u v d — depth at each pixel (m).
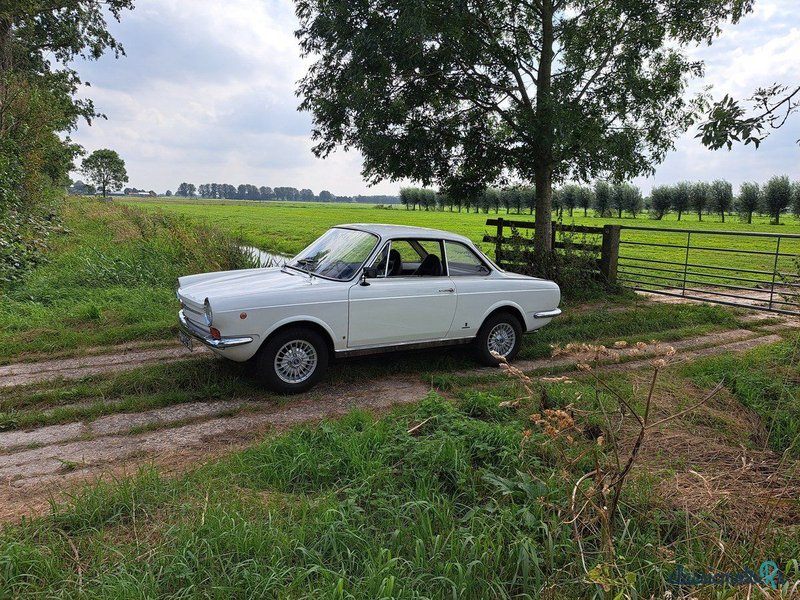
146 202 108.25
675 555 3.11
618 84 10.76
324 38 10.21
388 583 2.64
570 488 3.56
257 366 5.78
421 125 10.95
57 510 3.46
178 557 2.87
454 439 4.23
